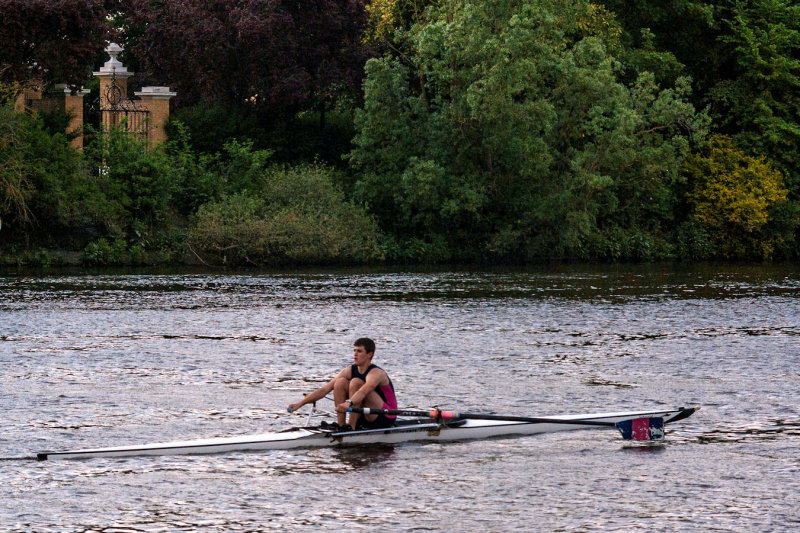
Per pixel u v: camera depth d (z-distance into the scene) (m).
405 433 28.22
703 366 39.91
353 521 21.66
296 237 87.81
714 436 28.98
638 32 114.44
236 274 79.75
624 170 100.25
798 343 45.69
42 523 21.50
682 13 114.25
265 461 26.25
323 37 99.25
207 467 25.70
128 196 88.81
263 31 93.75
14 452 26.98
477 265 92.62
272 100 96.88
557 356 42.22
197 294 64.75
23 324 50.19
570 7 92.69
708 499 23.14
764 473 25.20
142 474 25.05
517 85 89.19
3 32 86.31
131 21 111.25
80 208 85.69
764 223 106.44
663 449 27.58
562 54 95.19
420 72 94.44
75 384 35.94
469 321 52.69
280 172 93.50
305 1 97.94
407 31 98.81
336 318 53.50
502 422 29.02
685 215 111.44
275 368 39.34
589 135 96.88
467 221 96.56
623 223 105.56
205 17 98.88
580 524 21.45
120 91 94.94
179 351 43.03
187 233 88.38
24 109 88.00
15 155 81.75
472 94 88.50
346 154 94.69
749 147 110.44
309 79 97.81
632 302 62.09
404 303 60.47
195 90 104.81
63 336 46.72
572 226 93.94
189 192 92.19
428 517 21.92
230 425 30.16
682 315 55.72
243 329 49.41
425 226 96.81
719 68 118.31
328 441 27.73
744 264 99.56
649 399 33.81
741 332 49.22
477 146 94.25
